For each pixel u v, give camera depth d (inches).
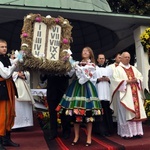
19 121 252.5
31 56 183.0
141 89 240.8
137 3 543.5
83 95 193.5
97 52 478.3
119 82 231.1
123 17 301.3
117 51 463.5
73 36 462.0
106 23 326.0
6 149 190.5
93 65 203.0
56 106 222.2
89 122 194.9
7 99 185.3
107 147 193.0
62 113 210.8
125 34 368.5
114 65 252.2
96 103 193.6
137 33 326.3
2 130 182.5
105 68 241.8
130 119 225.6
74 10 286.2
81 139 221.6
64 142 211.5
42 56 185.6
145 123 301.1
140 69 318.0
